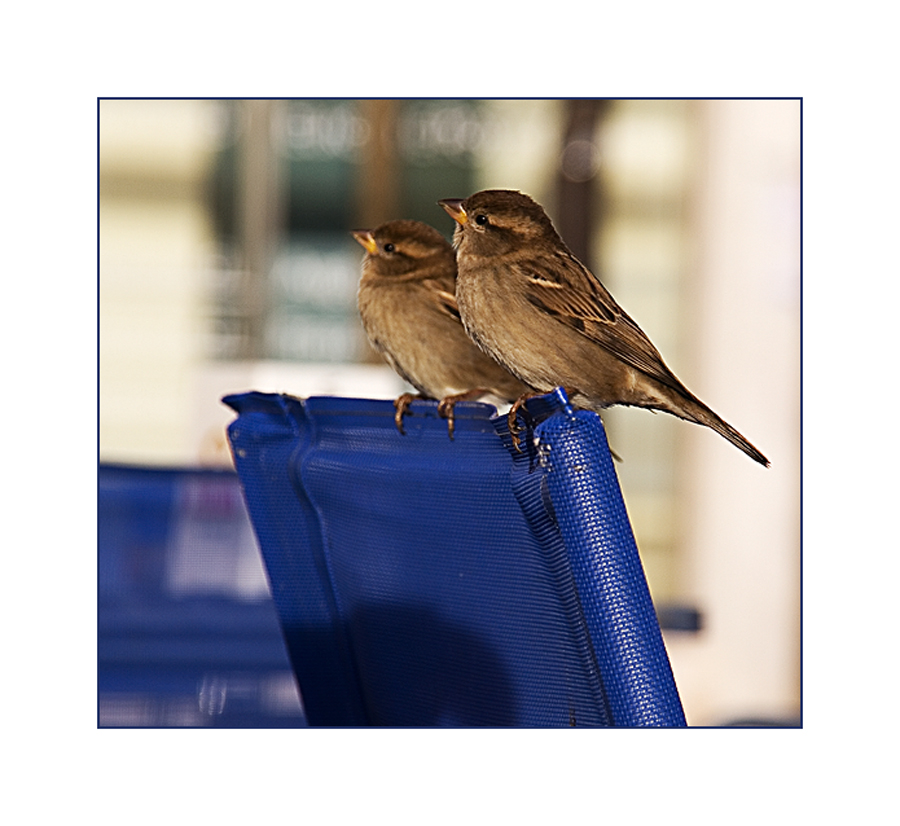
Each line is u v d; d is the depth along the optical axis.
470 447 3.85
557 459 3.32
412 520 4.19
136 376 18.27
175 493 7.08
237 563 7.06
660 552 18.30
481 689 4.14
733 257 13.96
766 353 13.79
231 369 12.43
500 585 3.92
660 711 3.27
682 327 15.12
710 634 12.80
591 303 6.76
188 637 6.91
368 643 4.70
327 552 4.73
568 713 3.73
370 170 17.98
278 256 18.30
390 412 4.16
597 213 18.23
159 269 18.48
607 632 3.29
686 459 14.66
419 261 7.79
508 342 6.81
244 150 18.28
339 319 18.44
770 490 13.55
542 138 18.58
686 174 15.27
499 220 6.77
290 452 4.63
